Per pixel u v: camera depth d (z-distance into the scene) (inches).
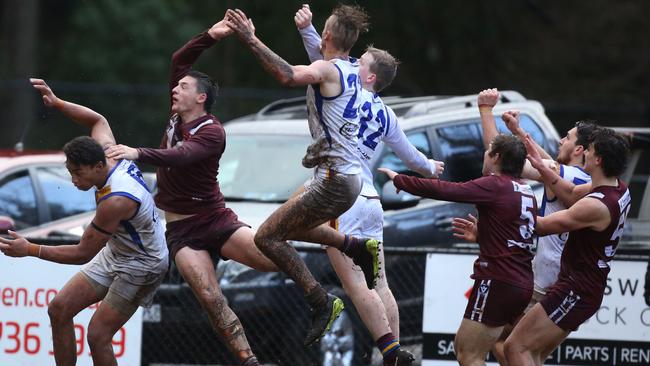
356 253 1004.6
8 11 2881.4
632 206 1566.2
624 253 1286.9
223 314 1016.2
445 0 3341.5
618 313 1232.2
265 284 1272.1
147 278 1034.7
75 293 1030.4
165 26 3083.2
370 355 1301.7
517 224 1016.9
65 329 1038.4
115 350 1219.2
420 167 1090.1
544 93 3304.6
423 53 3341.5
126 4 3065.9
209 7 3218.5
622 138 1019.3
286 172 1425.9
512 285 1013.8
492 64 3373.5
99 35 3048.7
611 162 1012.5
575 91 3307.1
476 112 1487.5
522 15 3452.3
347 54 933.2
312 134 923.4
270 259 952.3
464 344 1037.2
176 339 1245.1
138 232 1009.5
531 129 1513.3
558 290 1038.4
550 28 3447.3
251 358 1015.6
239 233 1032.2
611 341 1232.8
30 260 1194.0
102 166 970.1
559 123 2573.8
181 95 1002.7
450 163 1445.6
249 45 864.9
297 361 1277.1
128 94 2623.0
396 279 1230.9
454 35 3351.4
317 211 923.4
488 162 1052.5
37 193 1499.8
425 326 1222.3
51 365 1198.3
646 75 3334.2
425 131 1438.2
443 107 1508.4
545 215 1134.4
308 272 951.6
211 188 1031.0
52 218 1507.1
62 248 986.7
